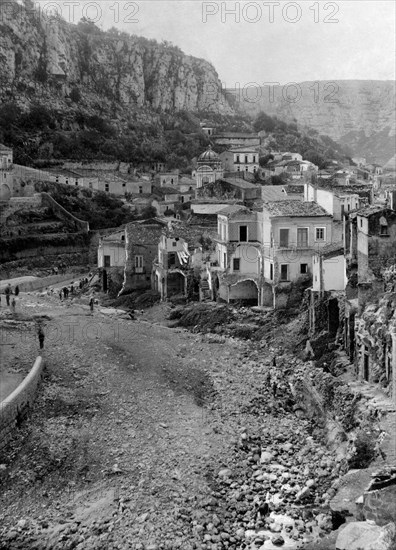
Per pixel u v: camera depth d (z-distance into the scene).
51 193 164.62
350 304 66.81
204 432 54.88
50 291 113.38
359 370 60.22
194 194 178.50
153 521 42.22
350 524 32.41
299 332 76.19
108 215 165.25
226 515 42.94
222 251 90.81
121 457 50.44
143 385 64.38
